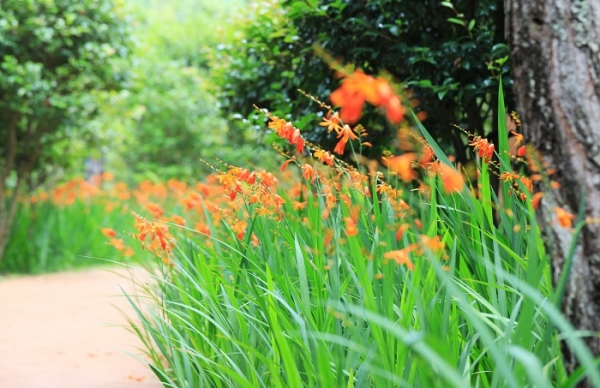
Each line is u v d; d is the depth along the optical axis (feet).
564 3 8.00
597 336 7.12
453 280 8.81
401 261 8.23
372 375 8.37
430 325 8.00
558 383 8.04
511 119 18.24
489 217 10.18
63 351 20.54
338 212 11.34
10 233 42.29
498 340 8.53
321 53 6.43
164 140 68.23
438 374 7.91
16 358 19.60
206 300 12.35
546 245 8.07
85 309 27.99
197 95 69.62
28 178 45.14
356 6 20.11
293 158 12.63
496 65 18.34
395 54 19.66
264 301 10.34
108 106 50.06
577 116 7.81
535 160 8.13
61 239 43.96
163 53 82.64
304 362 9.16
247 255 12.34
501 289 9.27
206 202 20.45
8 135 41.42
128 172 73.92
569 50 7.94
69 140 44.47
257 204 13.53
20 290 33.83
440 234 11.99
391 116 6.02
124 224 45.78
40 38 37.78
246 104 26.30
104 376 17.63
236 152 62.23
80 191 47.06
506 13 8.61
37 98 37.91
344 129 10.98
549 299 8.06
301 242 11.45
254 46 24.30
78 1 40.29
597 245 7.47
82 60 40.57
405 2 19.29
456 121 20.40
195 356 11.90
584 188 7.66
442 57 18.84
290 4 21.07
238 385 10.75
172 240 15.06
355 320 9.64
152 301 18.84
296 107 23.41
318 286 10.52
